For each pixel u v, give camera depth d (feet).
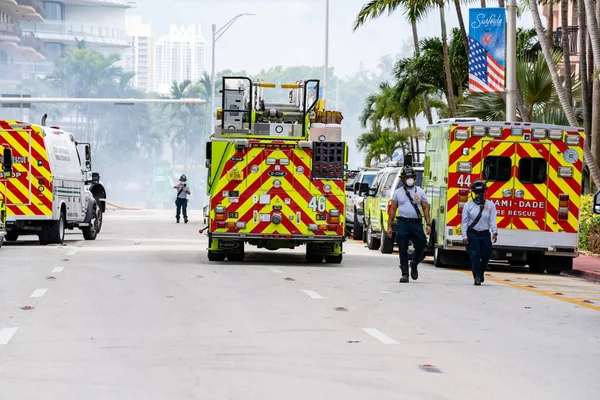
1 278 122.72
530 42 270.67
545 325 92.32
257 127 152.87
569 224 152.76
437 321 92.38
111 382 62.44
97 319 88.74
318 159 149.79
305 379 63.98
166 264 146.51
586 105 226.38
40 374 64.64
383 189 190.29
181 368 67.00
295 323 88.38
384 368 68.28
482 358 73.41
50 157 185.68
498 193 152.56
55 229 189.37
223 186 149.69
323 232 150.51
